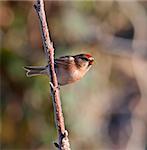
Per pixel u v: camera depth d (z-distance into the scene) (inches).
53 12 560.7
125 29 626.2
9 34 542.0
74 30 561.6
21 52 539.8
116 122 649.6
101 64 592.4
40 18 240.8
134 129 646.5
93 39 581.0
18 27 545.3
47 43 241.4
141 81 629.9
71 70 305.9
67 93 533.6
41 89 524.4
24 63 537.0
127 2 616.1
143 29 629.6
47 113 532.1
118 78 623.2
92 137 557.6
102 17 595.5
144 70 627.8
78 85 545.0
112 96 622.5
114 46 609.6
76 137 542.3
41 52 546.3
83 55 312.3
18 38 543.5
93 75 569.9
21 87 530.6
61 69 306.5
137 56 625.6
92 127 557.9
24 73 530.9
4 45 535.2
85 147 551.8
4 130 534.9
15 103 533.6
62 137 241.3
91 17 584.1
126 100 637.3
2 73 530.9
